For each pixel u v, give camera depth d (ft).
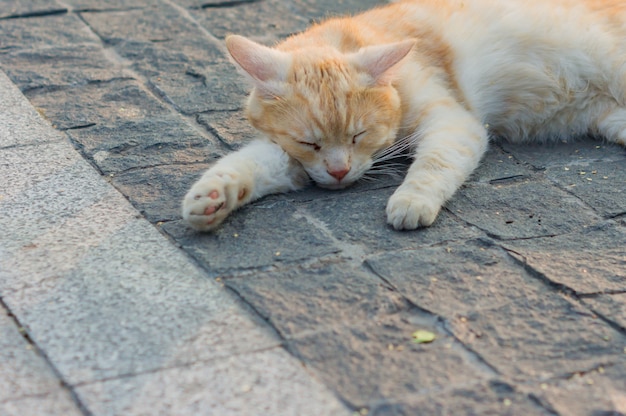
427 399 2.95
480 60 3.98
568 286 3.23
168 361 3.03
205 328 3.11
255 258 3.32
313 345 3.07
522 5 4.04
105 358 3.04
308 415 2.92
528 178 3.70
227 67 4.35
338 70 3.61
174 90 4.18
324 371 3.01
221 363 3.03
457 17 4.01
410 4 4.09
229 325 3.12
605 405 2.94
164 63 4.38
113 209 3.51
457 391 2.97
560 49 3.98
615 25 4.02
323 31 3.89
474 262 3.31
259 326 3.12
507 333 3.10
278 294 3.20
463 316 3.15
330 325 3.12
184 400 2.95
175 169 3.71
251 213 3.52
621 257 3.34
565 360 3.04
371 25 3.97
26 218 3.47
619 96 3.95
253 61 3.62
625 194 3.60
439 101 3.80
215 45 4.52
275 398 2.95
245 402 2.94
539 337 3.10
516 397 2.96
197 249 3.36
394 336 3.09
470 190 3.63
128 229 3.43
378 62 3.62
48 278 3.25
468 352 3.06
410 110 3.78
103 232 3.42
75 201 3.55
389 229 3.44
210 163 3.75
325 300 3.18
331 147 3.60
